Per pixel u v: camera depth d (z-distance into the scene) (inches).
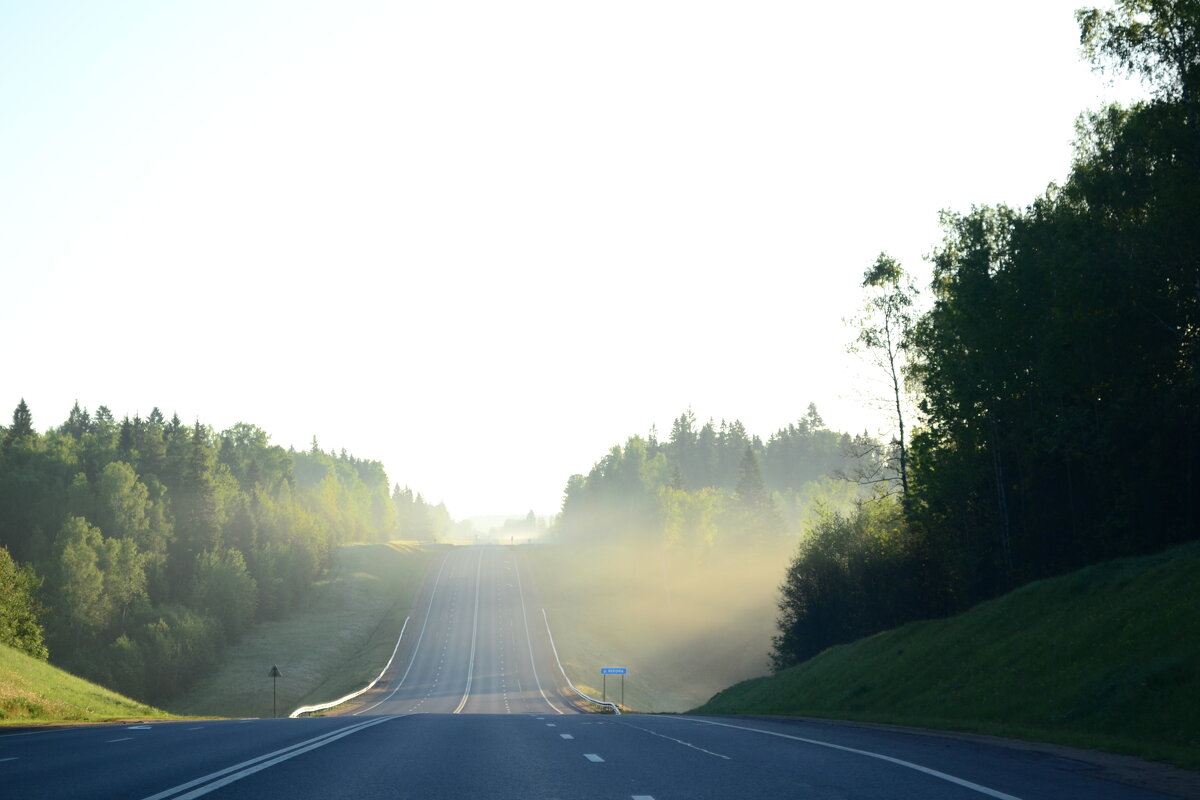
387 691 4040.4
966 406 2016.5
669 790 433.4
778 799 405.1
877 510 2834.6
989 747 706.8
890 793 426.3
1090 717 884.6
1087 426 1764.3
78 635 3907.5
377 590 6993.1
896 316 2274.9
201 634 4394.7
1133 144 1611.7
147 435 6510.8
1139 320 1626.5
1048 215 1947.6
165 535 5152.6
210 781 466.9
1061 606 1368.1
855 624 2694.4
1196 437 1571.1
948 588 2297.0
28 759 593.0
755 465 6358.3
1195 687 802.8
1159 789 460.8
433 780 469.4
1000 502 1998.0
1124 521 1658.5
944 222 2203.5
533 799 402.9
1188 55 1435.8
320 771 510.0
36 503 5022.1
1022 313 1920.5
